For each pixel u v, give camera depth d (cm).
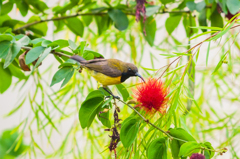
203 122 695
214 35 373
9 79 591
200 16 607
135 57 738
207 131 613
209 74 721
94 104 415
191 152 373
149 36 638
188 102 513
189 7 571
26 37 472
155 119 462
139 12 570
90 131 637
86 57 516
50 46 446
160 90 412
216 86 690
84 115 412
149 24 636
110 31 781
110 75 506
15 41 455
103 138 677
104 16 655
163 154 386
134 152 404
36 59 466
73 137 619
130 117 397
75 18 642
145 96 409
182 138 385
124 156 418
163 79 454
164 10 642
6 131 765
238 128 576
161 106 410
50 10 661
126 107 646
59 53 464
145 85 423
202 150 372
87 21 672
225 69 713
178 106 414
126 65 533
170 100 409
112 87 702
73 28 656
